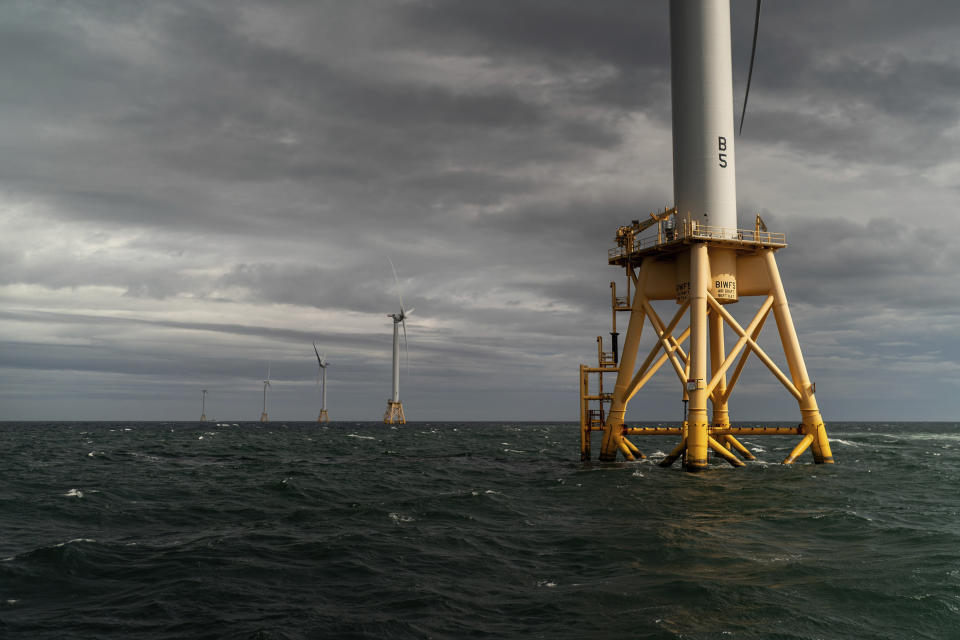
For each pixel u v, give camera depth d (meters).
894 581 17.22
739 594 16.28
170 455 69.56
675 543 21.94
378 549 21.86
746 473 41.91
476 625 14.63
